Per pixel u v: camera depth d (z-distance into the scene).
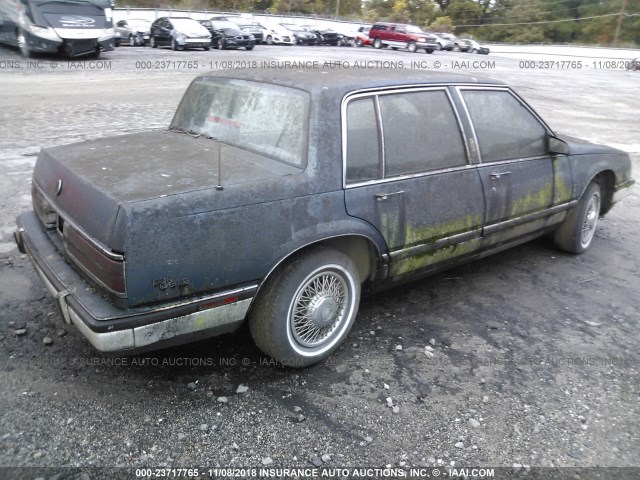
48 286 3.04
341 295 3.48
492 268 5.06
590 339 3.93
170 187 2.80
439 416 3.07
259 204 2.93
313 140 3.18
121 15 37.47
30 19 18.36
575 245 5.29
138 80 15.88
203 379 3.25
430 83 3.85
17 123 9.57
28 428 2.80
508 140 4.30
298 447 2.79
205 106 4.04
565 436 2.97
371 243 3.46
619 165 5.44
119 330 2.64
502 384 3.38
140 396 3.08
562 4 84.31
